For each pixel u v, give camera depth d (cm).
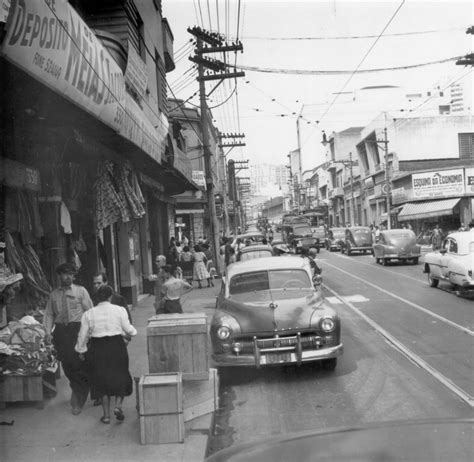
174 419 532
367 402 658
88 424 587
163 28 2100
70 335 626
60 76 642
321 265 2948
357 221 6725
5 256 697
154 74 1811
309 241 4203
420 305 1398
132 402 670
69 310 633
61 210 886
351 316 1294
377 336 1048
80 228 1082
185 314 668
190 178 2133
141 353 937
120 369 588
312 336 783
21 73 614
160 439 530
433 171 4206
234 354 779
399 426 200
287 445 198
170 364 619
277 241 4888
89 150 972
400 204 4747
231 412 663
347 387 725
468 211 4053
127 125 986
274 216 14938
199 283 2072
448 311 1283
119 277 1552
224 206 5562
